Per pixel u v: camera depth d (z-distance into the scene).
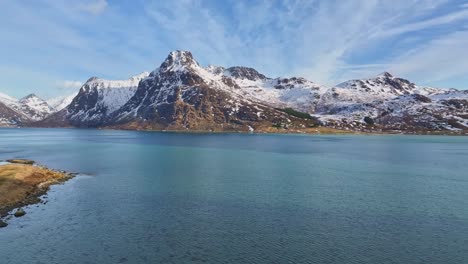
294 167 109.75
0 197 64.06
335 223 51.47
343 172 99.44
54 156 145.75
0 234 46.66
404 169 106.50
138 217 54.06
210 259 39.44
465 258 40.03
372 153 162.12
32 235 46.34
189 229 48.66
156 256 40.16
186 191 72.25
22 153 160.50
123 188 75.44
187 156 144.75
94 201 63.84
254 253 41.00
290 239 45.16
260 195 68.69
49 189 74.50
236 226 49.91
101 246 42.81
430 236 46.53
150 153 158.75
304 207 59.84
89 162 123.12
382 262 38.97
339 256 40.31
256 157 140.88
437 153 164.00
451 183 82.94
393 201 64.44
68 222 51.56
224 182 82.50
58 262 38.69
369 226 50.28
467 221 52.78
